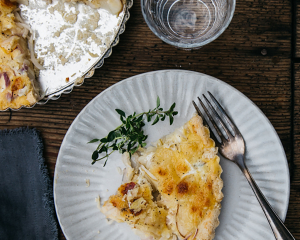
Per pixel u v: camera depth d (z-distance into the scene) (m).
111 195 0.36
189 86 0.36
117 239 0.37
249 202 0.36
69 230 0.36
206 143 0.34
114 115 0.37
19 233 0.39
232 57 0.38
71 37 0.37
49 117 0.38
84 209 0.37
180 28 0.37
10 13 0.37
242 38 0.38
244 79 0.38
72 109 0.38
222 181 0.34
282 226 0.33
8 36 0.36
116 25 0.36
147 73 0.35
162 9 0.37
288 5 0.38
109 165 0.37
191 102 0.36
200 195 0.33
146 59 0.38
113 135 0.34
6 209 0.39
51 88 0.37
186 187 0.33
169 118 0.36
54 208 0.38
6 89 0.36
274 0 0.37
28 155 0.38
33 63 0.37
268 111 0.38
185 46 0.35
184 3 0.37
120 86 0.35
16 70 0.36
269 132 0.35
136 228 0.34
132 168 0.36
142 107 0.37
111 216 0.35
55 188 0.36
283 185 0.35
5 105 0.36
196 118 0.34
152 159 0.35
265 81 0.38
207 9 0.37
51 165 0.38
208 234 0.33
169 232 0.34
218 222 0.34
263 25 0.38
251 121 0.36
